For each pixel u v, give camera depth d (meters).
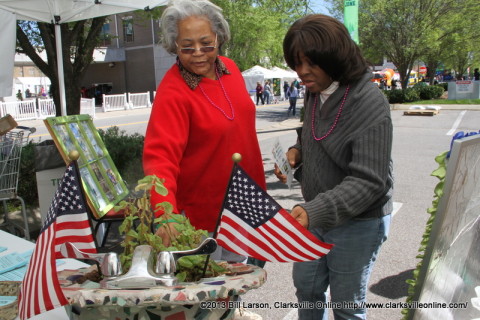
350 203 1.59
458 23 23.58
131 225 1.32
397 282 3.58
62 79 4.83
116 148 5.79
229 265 1.38
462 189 1.26
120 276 1.13
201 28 1.88
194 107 1.93
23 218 4.57
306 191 1.94
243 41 22.47
